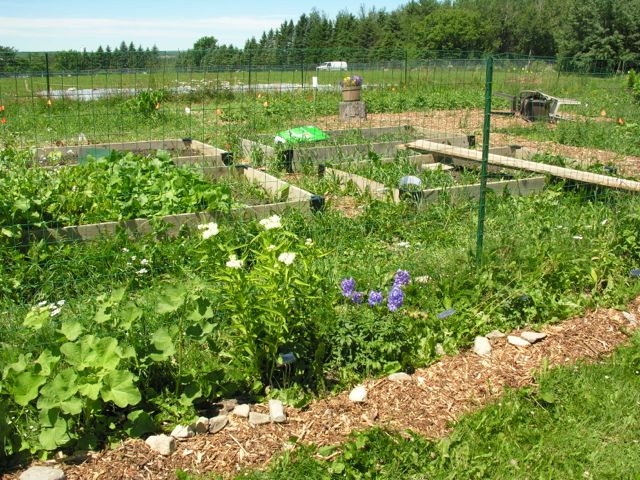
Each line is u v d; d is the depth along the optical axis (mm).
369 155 9125
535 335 4484
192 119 14680
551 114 14867
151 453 3156
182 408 3438
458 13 62219
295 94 18844
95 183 6777
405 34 63844
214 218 6227
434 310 4586
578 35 42719
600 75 17359
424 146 9867
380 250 5996
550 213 6934
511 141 12516
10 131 12398
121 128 12836
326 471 3084
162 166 7707
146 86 18719
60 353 3445
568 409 3699
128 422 3291
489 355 4250
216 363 3814
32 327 3789
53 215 5930
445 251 5777
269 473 3049
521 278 5012
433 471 3152
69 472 3006
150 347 3480
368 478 3092
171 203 6234
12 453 3100
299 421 3471
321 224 6371
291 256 3514
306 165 9148
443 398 3768
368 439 3270
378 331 3994
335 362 3893
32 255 5184
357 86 15469
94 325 3900
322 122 14945
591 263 5406
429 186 7895
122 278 5207
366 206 6898
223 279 3635
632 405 3768
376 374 3928
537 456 3297
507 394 3822
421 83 21453
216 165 9602
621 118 13750
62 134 12367
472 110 17875
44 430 3045
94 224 5812
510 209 7105
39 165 9078
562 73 20281
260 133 12281
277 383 3746
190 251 5309
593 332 4645
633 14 40156
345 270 5305
